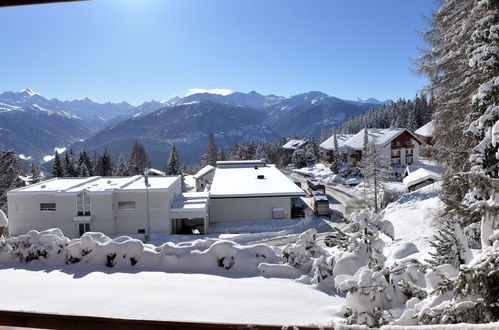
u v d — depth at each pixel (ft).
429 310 11.49
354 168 201.87
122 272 25.08
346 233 21.08
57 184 121.19
